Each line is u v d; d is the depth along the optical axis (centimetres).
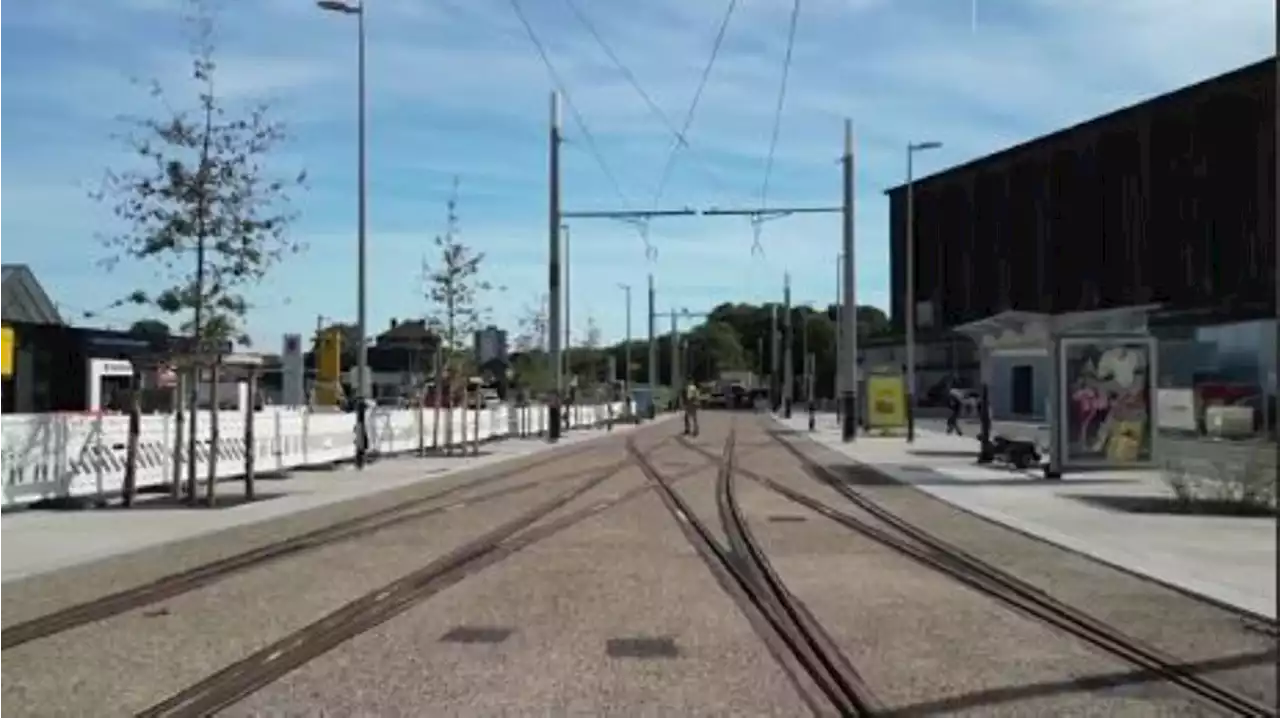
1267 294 6406
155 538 1855
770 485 2864
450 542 1800
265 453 3206
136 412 2358
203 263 2472
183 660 1007
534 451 4469
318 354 6525
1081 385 2945
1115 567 1580
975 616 1227
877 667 993
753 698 887
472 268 6644
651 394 9031
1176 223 7894
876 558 1647
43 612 1230
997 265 10069
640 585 1399
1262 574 1515
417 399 5000
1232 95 7356
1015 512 2262
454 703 866
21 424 2189
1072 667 998
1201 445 2445
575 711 847
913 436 5178
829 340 14350
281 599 1307
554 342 5297
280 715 833
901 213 11506
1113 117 8519
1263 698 903
